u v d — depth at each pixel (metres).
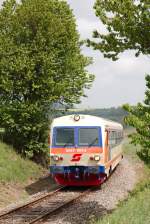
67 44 29.44
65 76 29.48
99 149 22.50
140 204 15.76
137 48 14.14
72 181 22.86
